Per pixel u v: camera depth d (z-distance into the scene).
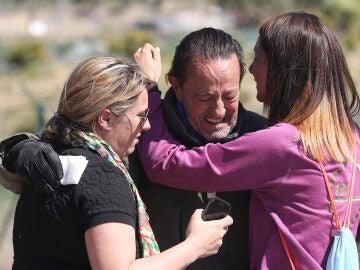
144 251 7.13
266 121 8.45
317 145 7.61
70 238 6.88
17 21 189.62
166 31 162.62
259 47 8.07
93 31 176.75
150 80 7.65
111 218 6.70
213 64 7.62
